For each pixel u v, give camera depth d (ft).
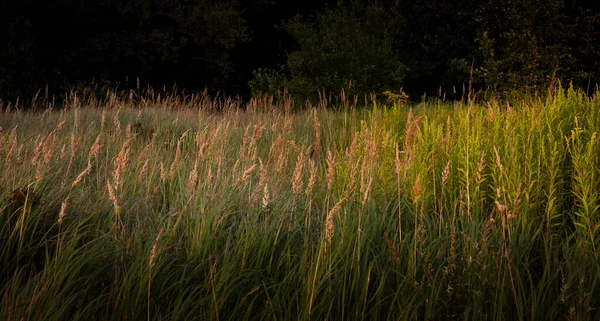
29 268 10.85
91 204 13.51
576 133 15.11
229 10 72.84
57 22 66.90
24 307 8.79
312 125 31.73
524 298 9.77
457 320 9.61
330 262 10.04
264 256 11.31
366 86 50.57
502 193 13.57
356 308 9.71
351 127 27.91
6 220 11.76
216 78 77.92
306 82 50.65
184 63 77.10
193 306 9.95
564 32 57.62
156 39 70.38
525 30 55.47
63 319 9.36
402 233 12.41
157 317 9.60
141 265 9.90
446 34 64.49
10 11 61.72
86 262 10.43
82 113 32.19
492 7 58.85
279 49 81.41
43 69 63.26
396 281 10.62
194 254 11.18
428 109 31.14
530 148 14.66
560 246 12.03
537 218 12.89
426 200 14.03
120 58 71.87
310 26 55.93
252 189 15.14
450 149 16.76
